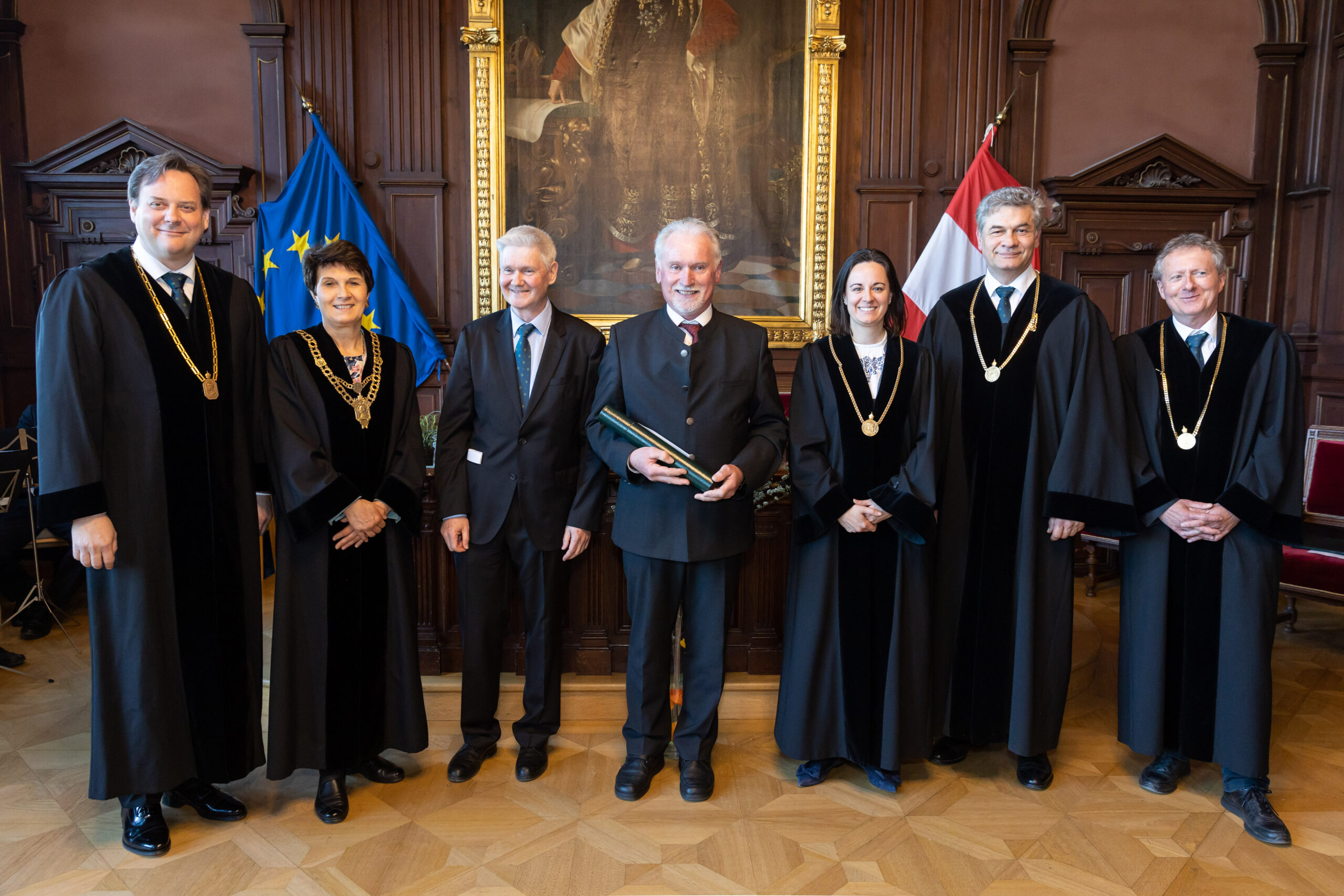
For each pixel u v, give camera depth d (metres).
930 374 2.45
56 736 2.88
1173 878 2.06
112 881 2.02
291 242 5.04
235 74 5.07
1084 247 5.21
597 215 5.23
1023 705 2.45
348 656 2.32
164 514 2.13
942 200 5.27
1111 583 4.95
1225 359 2.43
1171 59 5.22
